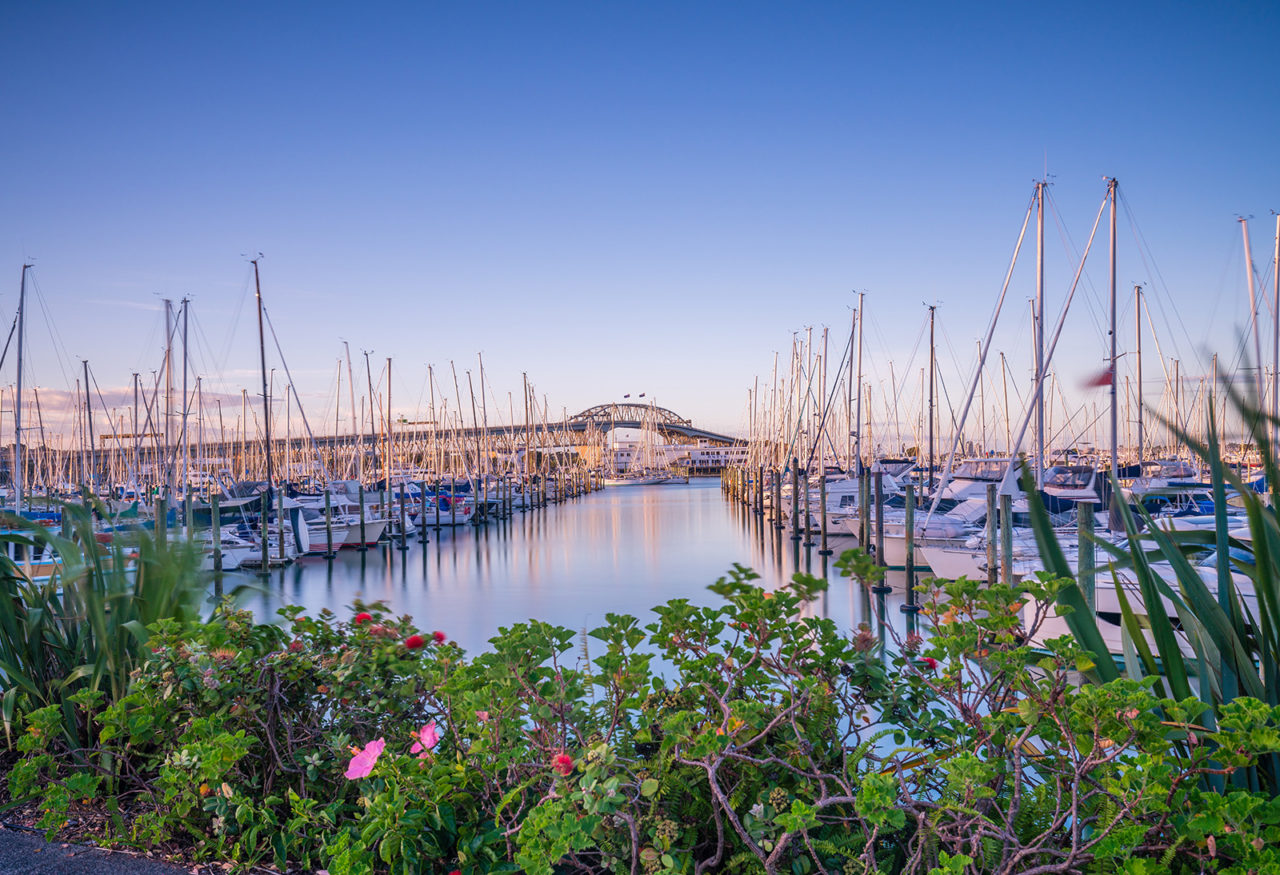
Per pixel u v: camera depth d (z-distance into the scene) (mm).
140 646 3408
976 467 29000
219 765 2715
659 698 2770
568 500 68125
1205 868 1824
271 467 30516
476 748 2535
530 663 2756
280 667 3148
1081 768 1926
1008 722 2227
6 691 3586
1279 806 1710
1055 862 2117
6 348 26859
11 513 3650
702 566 24375
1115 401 19672
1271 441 2227
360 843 2377
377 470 46625
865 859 2109
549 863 2041
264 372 30484
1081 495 18844
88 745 3574
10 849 2945
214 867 2822
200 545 3898
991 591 2348
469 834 2566
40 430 35344
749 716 2262
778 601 2605
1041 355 20969
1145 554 2473
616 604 17906
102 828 3129
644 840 2363
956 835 2148
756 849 2148
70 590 3764
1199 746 2104
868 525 22344
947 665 2395
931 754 2424
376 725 3170
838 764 2578
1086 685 1977
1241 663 2227
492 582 21562
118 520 3953
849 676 2664
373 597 19219
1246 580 7125
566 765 2244
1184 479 20141
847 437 37750
